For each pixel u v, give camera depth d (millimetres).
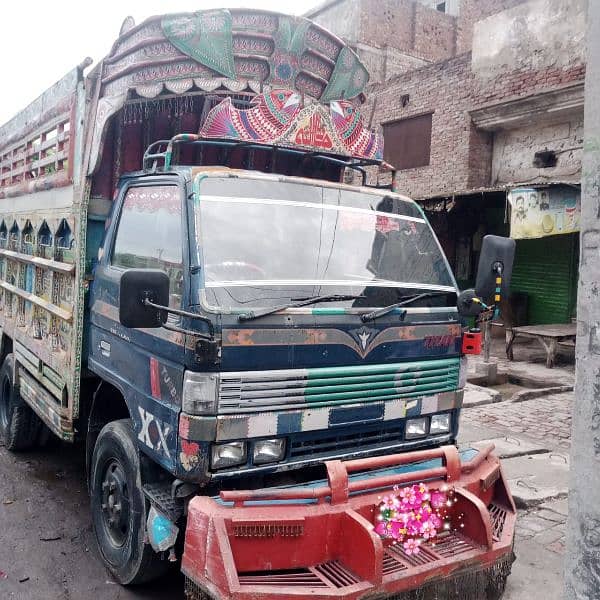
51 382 4816
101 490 4062
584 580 1861
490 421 7312
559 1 11062
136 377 3555
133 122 4301
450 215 13789
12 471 5758
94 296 4211
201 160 4559
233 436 3031
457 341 3912
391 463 3254
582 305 1853
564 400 8375
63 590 3809
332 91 4547
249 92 4051
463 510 3346
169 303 3322
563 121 11492
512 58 11906
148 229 3770
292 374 3168
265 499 2947
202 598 2855
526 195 9328
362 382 3420
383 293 3666
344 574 2906
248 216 3570
